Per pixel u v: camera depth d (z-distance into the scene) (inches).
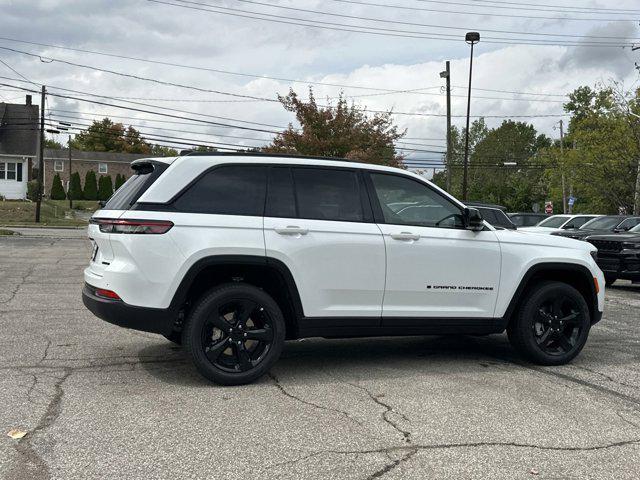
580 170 1355.8
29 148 1910.7
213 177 202.8
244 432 158.9
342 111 1158.3
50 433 154.9
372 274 212.5
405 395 193.9
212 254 194.4
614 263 483.2
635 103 1244.5
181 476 132.6
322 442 153.4
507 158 3690.9
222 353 201.3
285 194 208.7
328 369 224.7
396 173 226.1
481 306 229.0
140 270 189.2
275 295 215.5
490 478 135.3
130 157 3026.6
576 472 139.4
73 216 1684.3
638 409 185.2
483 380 213.6
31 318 305.1
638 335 304.0
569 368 234.7
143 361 228.2
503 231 239.0
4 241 851.4
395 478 134.0
